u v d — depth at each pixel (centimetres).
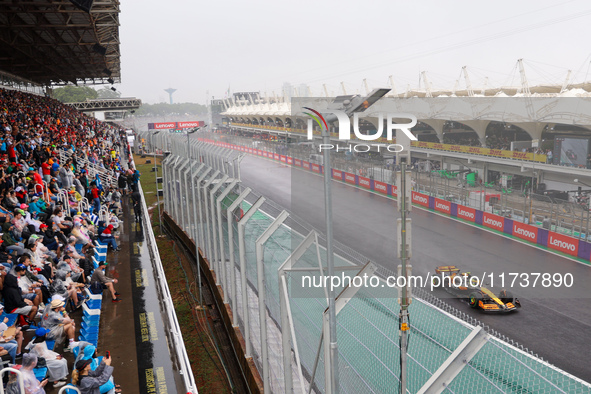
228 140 3425
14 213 1267
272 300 885
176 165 2078
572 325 1248
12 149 1800
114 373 909
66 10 2728
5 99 3506
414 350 535
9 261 1027
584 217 2122
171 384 876
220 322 1260
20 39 3922
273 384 827
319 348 533
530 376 693
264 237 803
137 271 1491
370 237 2292
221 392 949
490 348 630
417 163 3512
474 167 3166
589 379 959
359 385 532
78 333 1045
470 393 535
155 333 1073
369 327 548
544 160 2748
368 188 3594
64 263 1158
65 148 2719
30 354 712
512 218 2350
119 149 5212
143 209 2012
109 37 3859
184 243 1959
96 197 2039
